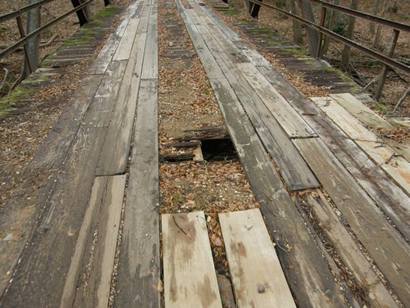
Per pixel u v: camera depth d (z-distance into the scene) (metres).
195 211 2.46
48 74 5.23
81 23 8.81
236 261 2.05
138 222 2.33
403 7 20.31
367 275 1.95
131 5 11.70
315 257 2.07
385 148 3.18
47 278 1.94
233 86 4.66
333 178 2.76
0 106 4.14
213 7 11.46
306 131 3.48
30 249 2.13
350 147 3.19
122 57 5.92
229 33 7.71
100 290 1.87
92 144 3.27
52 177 2.81
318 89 4.62
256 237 2.22
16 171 2.89
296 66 5.59
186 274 1.96
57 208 2.47
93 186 2.69
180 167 3.00
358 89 4.64
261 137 3.37
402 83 9.92
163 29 8.05
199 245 2.16
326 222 2.34
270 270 1.98
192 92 4.53
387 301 1.81
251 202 2.56
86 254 2.09
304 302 1.80
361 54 12.13
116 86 4.67
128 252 2.10
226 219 2.38
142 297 1.83
